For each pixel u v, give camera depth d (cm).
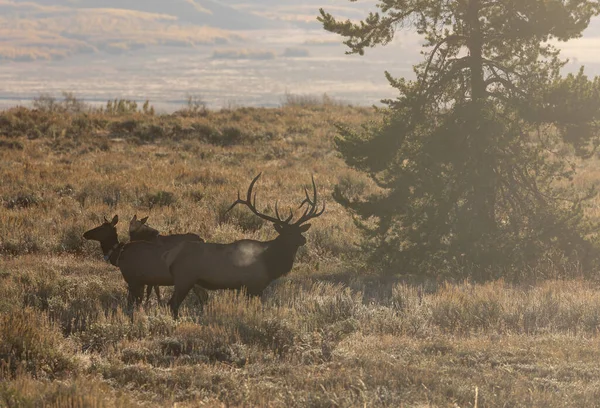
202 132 15325
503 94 6375
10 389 2789
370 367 3378
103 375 3331
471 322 4378
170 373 3300
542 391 3048
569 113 5903
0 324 3731
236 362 3531
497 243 6125
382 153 6184
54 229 7706
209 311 4412
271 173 11956
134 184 10144
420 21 6444
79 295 5053
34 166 11644
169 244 4531
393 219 6469
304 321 4281
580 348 3700
